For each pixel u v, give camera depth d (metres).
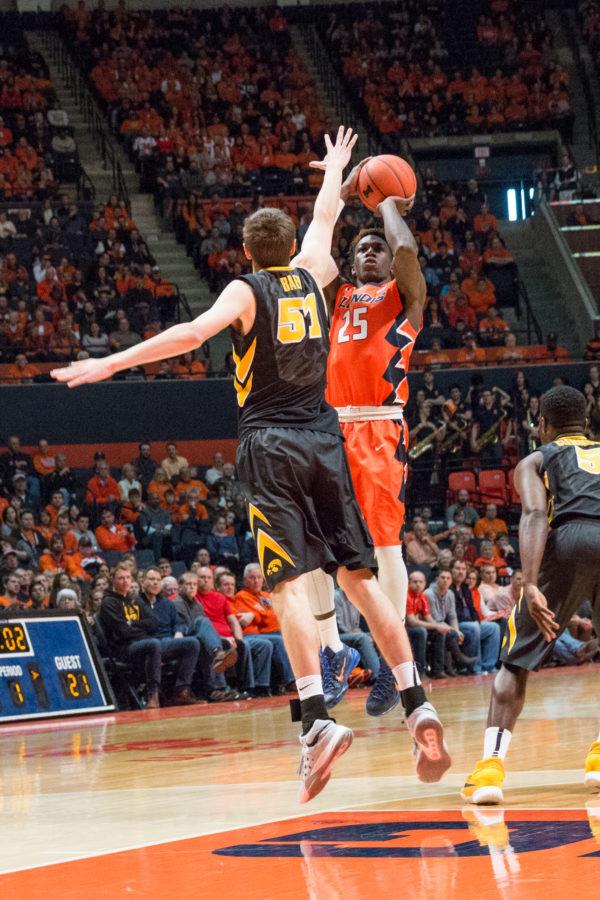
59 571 14.38
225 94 31.16
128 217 25.75
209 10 33.31
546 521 5.16
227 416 21.55
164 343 4.09
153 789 5.80
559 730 7.89
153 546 18.17
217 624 14.43
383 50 33.22
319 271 4.90
